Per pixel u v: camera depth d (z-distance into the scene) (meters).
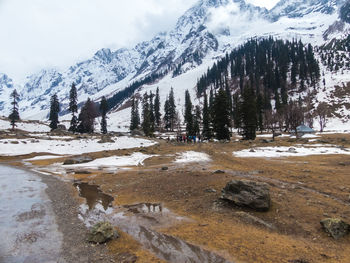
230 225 7.74
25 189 13.23
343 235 6.69
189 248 6.22
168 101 92.81
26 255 5.77
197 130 58.47
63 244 6.44
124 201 10.96
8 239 6.68
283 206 8.85
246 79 143.50
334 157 21.42
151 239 6.80
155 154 29.88
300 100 92.81
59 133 51.59
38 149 33.00
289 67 138.12
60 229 7.53
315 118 79.38
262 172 15.30
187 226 7.78
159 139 55.62
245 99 44.09
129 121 119.75
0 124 58.81
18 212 9.15
